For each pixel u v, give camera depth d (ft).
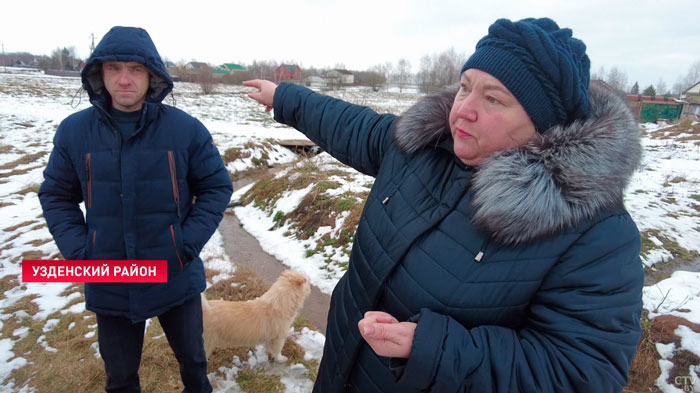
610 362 3.17
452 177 4.21
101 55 6.01
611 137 3.40
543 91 3.55
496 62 3.59
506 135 3.72
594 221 3.43
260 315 10.52
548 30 3.86
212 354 11.23
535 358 3.23
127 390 7.44
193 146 7.22
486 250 3.68
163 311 6.98
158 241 6.75
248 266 18.75
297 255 20.16
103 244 6.53
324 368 5.30
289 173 29.40
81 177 6.53
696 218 22.66
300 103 6.56
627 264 3.35
